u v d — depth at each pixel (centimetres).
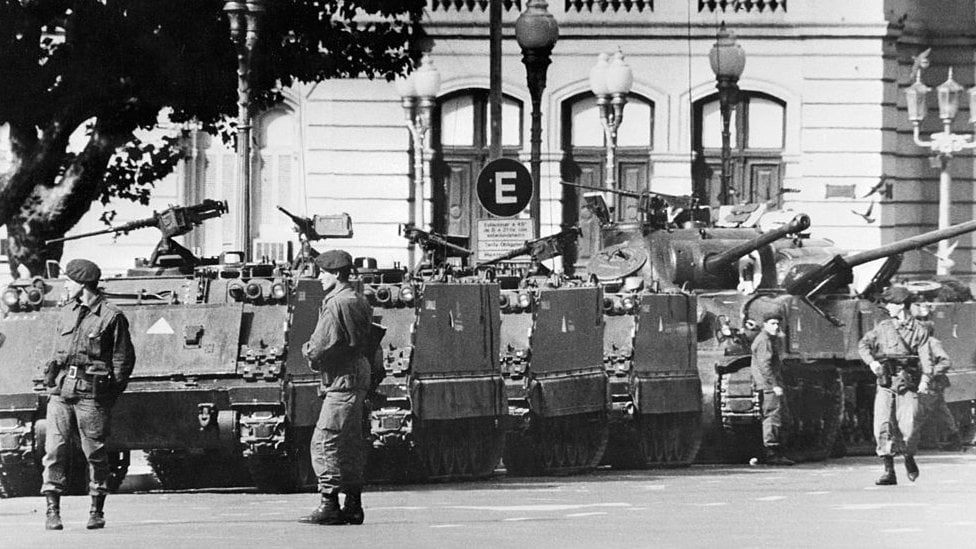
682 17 5100
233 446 2478
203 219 2706
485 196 3238
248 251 2953
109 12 3353
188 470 2802
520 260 3284
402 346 2586
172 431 2478
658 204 3478
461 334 2656
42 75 3397
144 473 3106
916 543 1814
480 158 5138
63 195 3556
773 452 3156
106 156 3547
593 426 2930
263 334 2477
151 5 3356
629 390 2966
